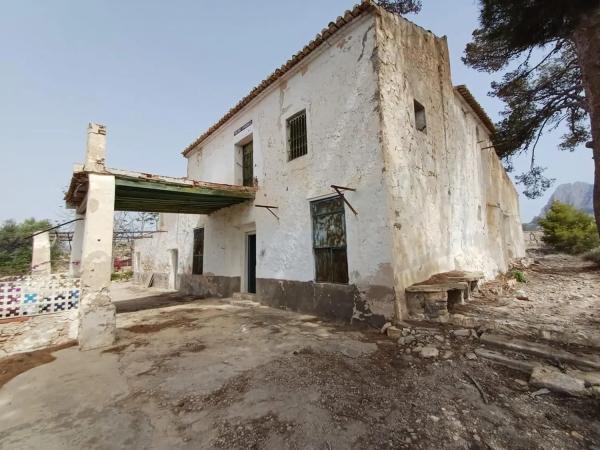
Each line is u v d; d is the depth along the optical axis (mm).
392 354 4184
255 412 2871
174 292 13953
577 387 2842
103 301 5387
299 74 7754
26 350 5008
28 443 2535
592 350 3531
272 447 2373
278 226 8164
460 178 8961
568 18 3664
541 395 2924
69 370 4160
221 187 8359
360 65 6211
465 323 4707
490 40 4559
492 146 11430
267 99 8914
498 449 2271
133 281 20281
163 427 2709
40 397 3373
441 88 8492
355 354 4223
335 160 6617
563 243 21797
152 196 8156
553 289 7902
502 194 13938
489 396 2973
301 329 5730
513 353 3717
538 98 10406
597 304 5789
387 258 5453
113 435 2611
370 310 5656
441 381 3324
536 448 2266
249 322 6543
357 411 2820
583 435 2367
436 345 4246
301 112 7781
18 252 16922
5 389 3605
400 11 11195
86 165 5672
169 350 4891
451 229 7895
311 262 7074
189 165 14391
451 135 8711
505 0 3914
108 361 4488
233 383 3512
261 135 9086
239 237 10406
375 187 5750
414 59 7289
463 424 2570
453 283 5539
